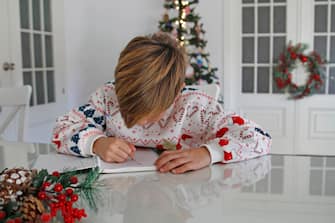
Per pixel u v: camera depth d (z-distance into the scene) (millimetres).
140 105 879
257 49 3949
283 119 3955
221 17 3887
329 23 3809
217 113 1247
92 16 4027
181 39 3586
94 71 4062
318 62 3809
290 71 3865
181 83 928
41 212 598
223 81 3953
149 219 673
